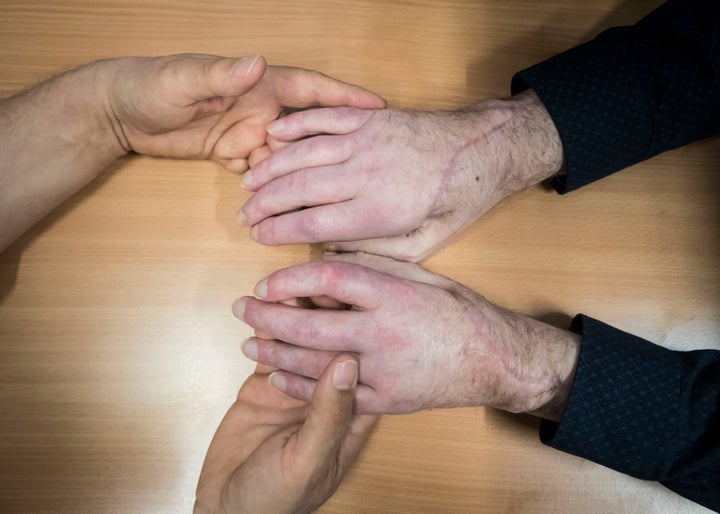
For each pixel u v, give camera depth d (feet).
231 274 1.77
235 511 1.54
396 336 1.58
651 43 1.74
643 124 1.73
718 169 1.90
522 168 1.73
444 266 1.81
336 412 1.42
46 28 1.83
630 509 1.80
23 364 1.73
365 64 1.86
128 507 1.72
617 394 1.63
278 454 1.49
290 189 1.65
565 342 1.69
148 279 1.76
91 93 1.66
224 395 1.75
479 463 1.78
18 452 1.71
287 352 1.62
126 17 1.84
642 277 1.85
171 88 1.57
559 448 1.69
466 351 1.60
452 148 1.66
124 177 1.78
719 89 1.71
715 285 1.86
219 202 1.79
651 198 1.88
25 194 1.70
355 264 1.61
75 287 1.75
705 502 1.66
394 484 1.76
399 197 1.63
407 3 1.88
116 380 1.74
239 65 1.50
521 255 1.83
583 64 1.74
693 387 1.65
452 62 1.88
